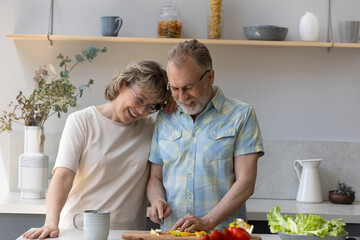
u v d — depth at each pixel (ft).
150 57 11.55
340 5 11.66
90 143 7.72
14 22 11.52
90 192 7.73
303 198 11.05
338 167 11.59
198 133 7.47
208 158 7.38
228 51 11.56
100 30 11.56
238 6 11.57
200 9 11.56
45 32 11.54
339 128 11.67
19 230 9.81
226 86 11.59
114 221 7.71
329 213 9.79
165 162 7.61
